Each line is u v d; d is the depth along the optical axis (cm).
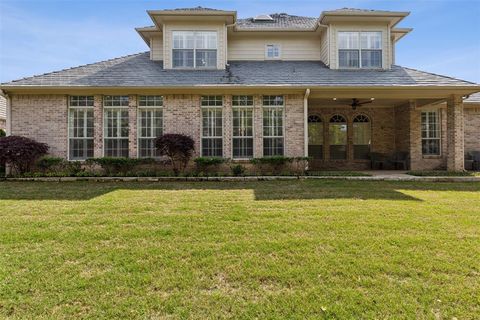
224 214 552
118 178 1073
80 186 931
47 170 1129
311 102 1560
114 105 1205
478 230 450
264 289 282
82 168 1156
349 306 253
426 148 1513
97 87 1139
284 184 951
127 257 352
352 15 1322
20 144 1062
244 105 1219
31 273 310
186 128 1204
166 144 1097
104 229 459
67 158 1176
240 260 343
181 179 1076
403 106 1578
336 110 1681
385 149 1673
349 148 1677
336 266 327
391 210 578
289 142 1209
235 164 1188
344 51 1373
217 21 1338
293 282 294
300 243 396
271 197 722
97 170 1159
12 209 594
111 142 1206
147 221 505
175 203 655
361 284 289
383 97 1271
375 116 1681
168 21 1326
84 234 434
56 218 524
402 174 1229
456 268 321
